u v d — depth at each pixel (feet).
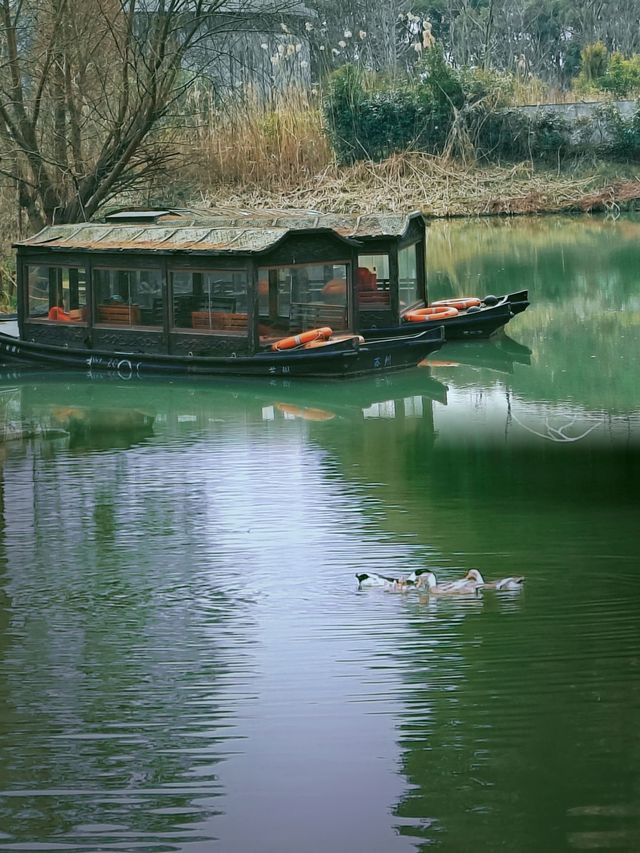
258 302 94.48
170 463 70.85
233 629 42.93
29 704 37.09
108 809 31.50
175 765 33.35
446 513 57.98
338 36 288.92
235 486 64.85
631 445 72.90
